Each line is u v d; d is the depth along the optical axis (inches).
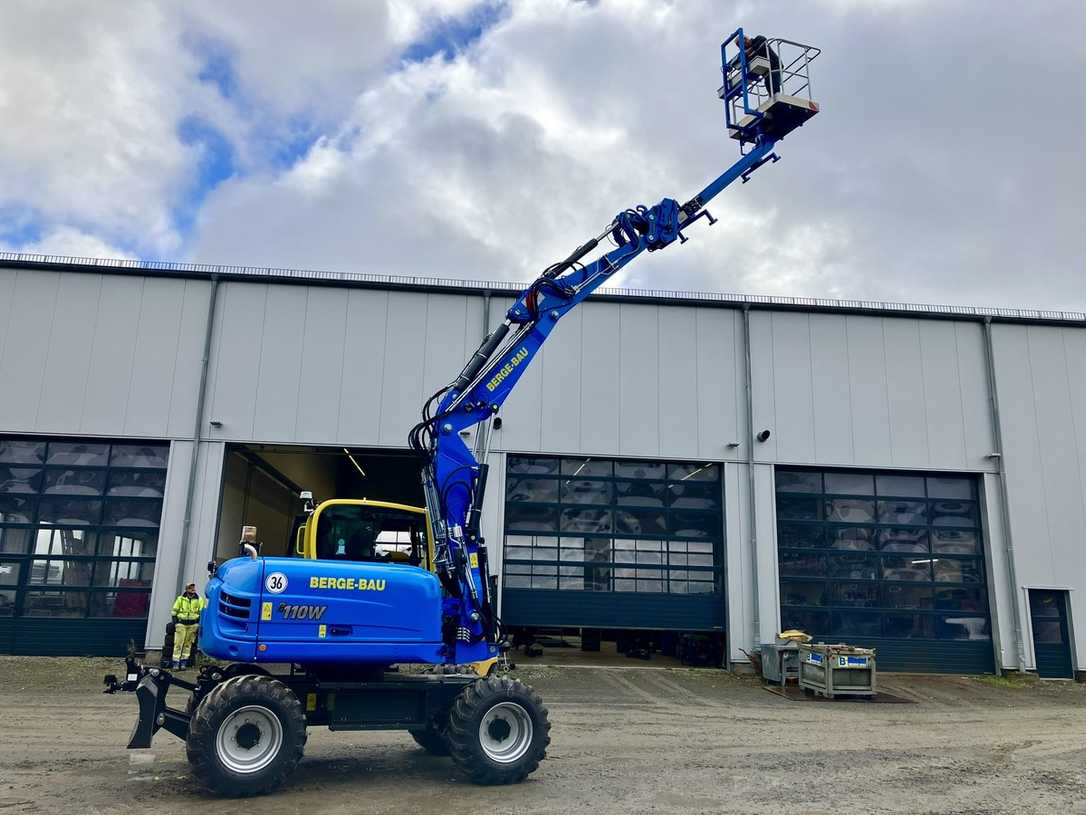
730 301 741.3
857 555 721.6
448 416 347.6
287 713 283.0
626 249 394.0
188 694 492.1
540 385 716.7
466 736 297.6
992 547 723.4
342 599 303.0
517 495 708.7
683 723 472.7
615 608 698.2
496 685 306.3
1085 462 742.5
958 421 743.7
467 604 330.6
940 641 711.7
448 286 717.9
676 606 703.1
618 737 422.0
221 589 293.7
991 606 717.3
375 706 307.9
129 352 684.7
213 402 684.1
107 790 284.5
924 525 734.5
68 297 686.5
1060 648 709.9
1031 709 567.8
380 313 712.4
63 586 652.1
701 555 714.2
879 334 752.3
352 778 309.9
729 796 297.9
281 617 294.7
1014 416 746.8
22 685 537.3
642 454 713.0
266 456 819.4
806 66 416.5
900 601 717.3
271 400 689.0
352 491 1153.4
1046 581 717.9
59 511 663.8
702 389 729.6
